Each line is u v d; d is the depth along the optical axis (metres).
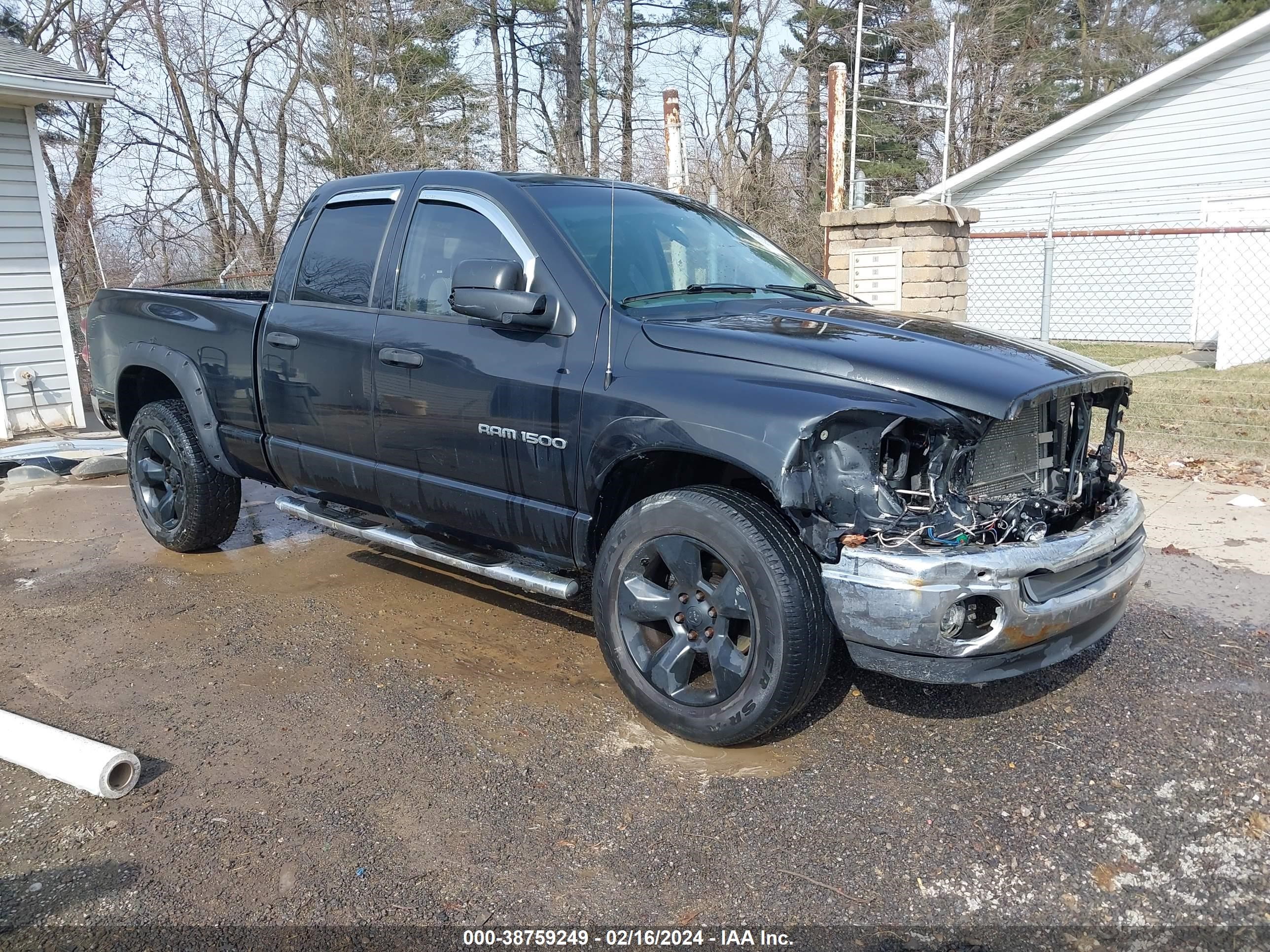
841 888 2.52
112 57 26.22
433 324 3.79
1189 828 2.74
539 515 3.53
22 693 3.69
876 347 3.00
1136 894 2.48
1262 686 3.60
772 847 2.69
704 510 3.01
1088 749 3.17
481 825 2.79
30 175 10.15
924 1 29.08
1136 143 15.76
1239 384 10.49
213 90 27.25
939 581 2.70
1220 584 4.64
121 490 7.09
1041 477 3.20
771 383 2.93
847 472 2.85
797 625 2.86
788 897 2.48
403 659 3.94
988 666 2.83
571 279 3.44
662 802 2.90
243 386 4.62
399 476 4.00
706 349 3.11
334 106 23.94
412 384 3.81
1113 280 16.31
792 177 24.62
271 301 4.53
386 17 23.47
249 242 27.75
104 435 9.10
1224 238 12.48
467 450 3.68
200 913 2.44
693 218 4.22
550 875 2.58
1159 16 27.06
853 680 3.69
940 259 9.26
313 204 4.49
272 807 2.89
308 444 4.39
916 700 3.53
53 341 10.47
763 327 3.23
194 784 3.03
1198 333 15.30
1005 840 2.71
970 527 2.80
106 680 3.79
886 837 2.72
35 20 24.98
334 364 4.12
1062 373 3.01
